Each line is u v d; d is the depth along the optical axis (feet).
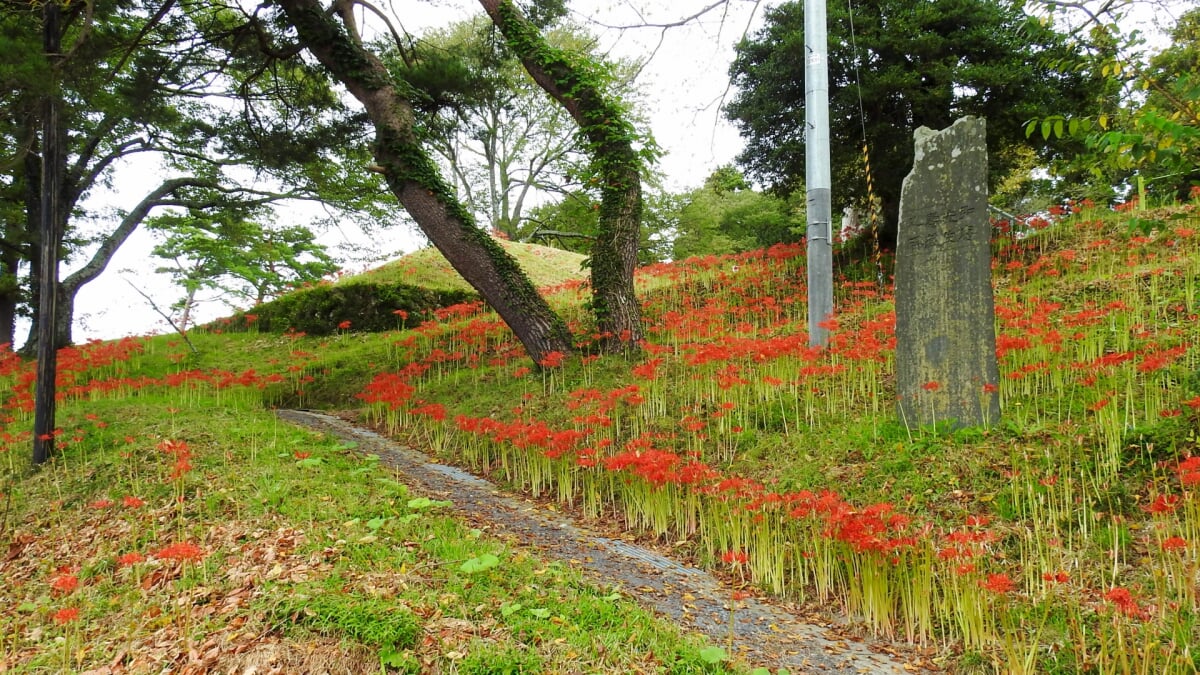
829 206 26.96
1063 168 17.25
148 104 38.78
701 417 23.94
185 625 12.56
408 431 30.45
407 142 31.83
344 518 17.76
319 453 24.49
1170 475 14.97
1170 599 12.16
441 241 31.78
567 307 43.68
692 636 13.01
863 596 14.12
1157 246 30.14
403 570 14.40
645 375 24.08
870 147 36.96
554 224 104.06
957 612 12.83
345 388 38.75
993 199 54.75
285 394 39.65
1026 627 12.56
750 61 40.70
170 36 39.86
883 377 24.91
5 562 19.38
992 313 18.98
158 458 23.71
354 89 32.40
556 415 26.45
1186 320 22.61
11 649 13.82
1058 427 17.71
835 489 18.01
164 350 49.06
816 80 27.02
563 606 13.37
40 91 25.12
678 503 18.69
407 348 41.29
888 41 35.22
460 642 11.65
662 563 17.22
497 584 14.17
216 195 57.06
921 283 20.11
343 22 34.53
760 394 24.13
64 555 18.75
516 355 34.91
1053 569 13.50
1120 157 12.44
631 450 19.49
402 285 51.52
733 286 38.11
